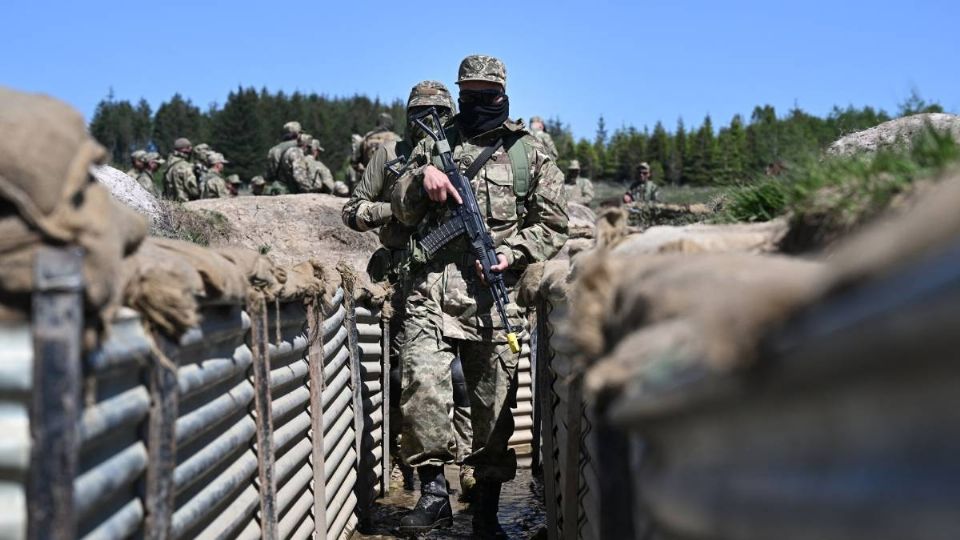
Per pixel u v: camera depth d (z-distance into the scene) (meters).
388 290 6.49
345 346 5.57
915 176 2.26
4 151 1.73
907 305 0.85
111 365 1.97
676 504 1.50
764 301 1.14
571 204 14.48
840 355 0.96
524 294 4.43
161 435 2.26
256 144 85.62
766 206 3.12
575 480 3.18
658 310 1.55
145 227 2.26
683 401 1.37
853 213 2.26
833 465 1.02
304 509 4.11
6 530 1.71
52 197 1.78
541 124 18.58
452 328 5.29
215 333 2.76
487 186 5.37
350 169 18.17
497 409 5.40
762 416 1.18
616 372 1.50
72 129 1.91
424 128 5.46
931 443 0.86
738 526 1.26
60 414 1.72
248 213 12.71
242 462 3.15
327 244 12.63
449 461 5.41
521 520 5.92
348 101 123.31
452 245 5.32
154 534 2.23
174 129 101.62
